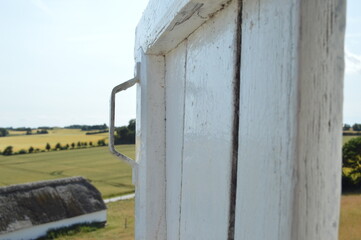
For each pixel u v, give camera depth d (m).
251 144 0.70
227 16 0.85
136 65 1.70
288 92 0.56
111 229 28.31
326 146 0.52
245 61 0.74
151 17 1.35
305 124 0.54
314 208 0.53
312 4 0.53
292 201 0.55
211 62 0.97
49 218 27.00
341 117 0.52
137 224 1.77
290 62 0.56
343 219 7.08
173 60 1.40
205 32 1.02
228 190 0.83
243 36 0.76
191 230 1.14
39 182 29.42
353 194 8.97
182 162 1.26
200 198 1.05
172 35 1.19
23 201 27.23
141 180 1.64
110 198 40.91
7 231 24.67
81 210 28.80
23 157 76.00
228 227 0.83
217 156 0.91
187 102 1.20
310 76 0.53
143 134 1.58
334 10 0.51
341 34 0.51
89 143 96.38
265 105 0.64
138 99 1.76
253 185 0.69
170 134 1.45
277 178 0.59
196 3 0.86
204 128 1.02
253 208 0.68
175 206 1.36
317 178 0.53
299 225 0.54
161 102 1.54
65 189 29.91
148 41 1.43
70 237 26.41
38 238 26.11
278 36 0.60
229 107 0.83
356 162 12.02
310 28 0.53
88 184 31.77
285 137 0.57
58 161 69.62
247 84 0.73
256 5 0.69
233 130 0.81
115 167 62.38
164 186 1.54
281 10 0.59
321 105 0.52
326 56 0.52
